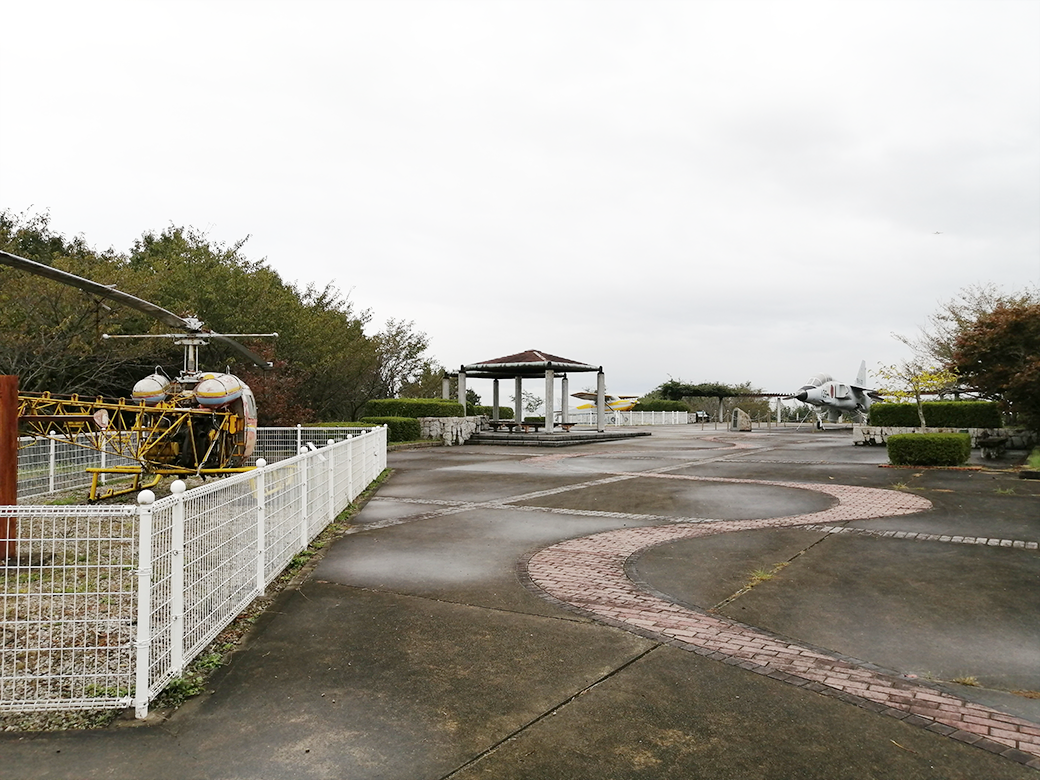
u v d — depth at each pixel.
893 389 23.28
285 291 24.98
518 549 7.59
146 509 3.62
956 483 12.91
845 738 3.39
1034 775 3.07
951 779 3.04
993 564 6.84
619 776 3.04
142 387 11.06
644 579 6.34
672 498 11.41
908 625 5.09
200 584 4.49
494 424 28.92
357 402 29.03
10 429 6.20
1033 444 20.84
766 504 10.72
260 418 20.73
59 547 7.16
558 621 5.11
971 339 19.47
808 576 6.44
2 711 3.56
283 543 6.54
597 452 21.81
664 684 4.00
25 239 21.08
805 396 40.81
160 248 26.47
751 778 3.04
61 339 16.97
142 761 3.15
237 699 3.79
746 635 4.86
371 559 7.09
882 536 8.18
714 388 67.81
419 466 17.14
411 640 4.70
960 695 3.92
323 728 3.46
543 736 3.38
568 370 29.28
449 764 3.13
